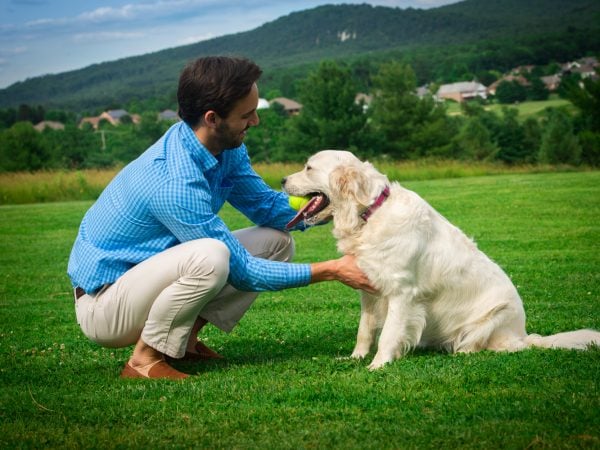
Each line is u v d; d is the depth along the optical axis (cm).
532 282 674
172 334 376
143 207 369
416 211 412
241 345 486
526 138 5447
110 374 403
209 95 363
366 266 409
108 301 373
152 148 381
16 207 1916
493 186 1867
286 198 455
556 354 390
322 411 310
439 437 274
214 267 362
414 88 5122
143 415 315
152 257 371
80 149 6066
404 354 423
